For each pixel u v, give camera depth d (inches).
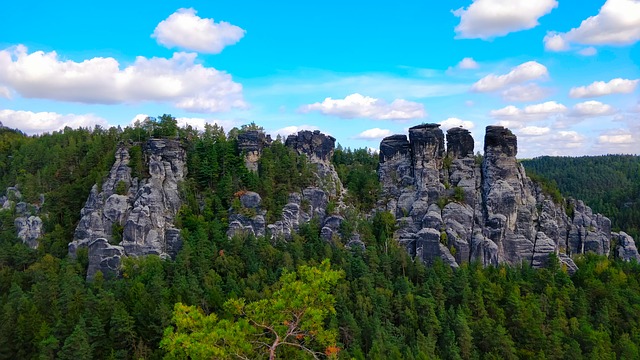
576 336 3698.3
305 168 6058.1
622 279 4680.1
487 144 5905.5
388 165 6387.8
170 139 5984.3
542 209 5905.5
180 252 4685.0
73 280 4320.9
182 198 5669.3
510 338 3678.6
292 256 4741.6
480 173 6023.6
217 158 6028.5
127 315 3508.9
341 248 5009.8
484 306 4087.1
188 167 6018.7
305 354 1515.7
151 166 5669.3
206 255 4670.3
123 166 5728.3
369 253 4709.6
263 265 4611.2
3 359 3535.9
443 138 6195.9
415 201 5821.9
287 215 5541.3
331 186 6136.8
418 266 4677.7
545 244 5506.9
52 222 5644.7
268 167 5915.4
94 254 4963.1
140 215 5216.5
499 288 4269.2
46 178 6186.0
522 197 5767.7
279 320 1449.3
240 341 1353.3
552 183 6451.8
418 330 3582.7
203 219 5388.8
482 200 5767.7
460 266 4953.3
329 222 5556.1
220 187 5654.5
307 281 1470.2
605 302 4148.6
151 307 3639.3
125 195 5516.7
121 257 4970.5
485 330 3654.0
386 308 3912.4
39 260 5098.4
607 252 5920.3
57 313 3732.8
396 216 5895.7
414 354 3351.4
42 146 7160.4
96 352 3440.0
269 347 1433.3
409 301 3983.8
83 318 3553.2
